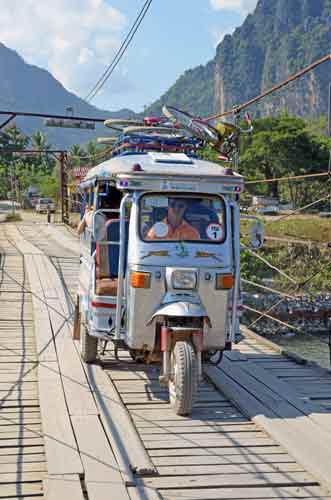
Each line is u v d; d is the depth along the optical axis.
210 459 6.05
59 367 8.84
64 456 5.86
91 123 22.73
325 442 6.32
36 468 5.76
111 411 7.09
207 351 8.05
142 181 7.38
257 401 7.57
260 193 70.50
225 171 7.62
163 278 7.30
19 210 72.81
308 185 58.34
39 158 112.94
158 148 9.02
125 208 7.66
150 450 6.25
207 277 7.37
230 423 7.02
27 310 13.23
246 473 5.74
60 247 26.73
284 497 5.32
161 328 7.43
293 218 47.03
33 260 21.34
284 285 32.25
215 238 7.54
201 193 7.61
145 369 8.97
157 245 7.36
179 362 7.04
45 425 6.64
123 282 7.64
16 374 8.70
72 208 48.16
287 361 9.75
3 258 22.16
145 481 5.54
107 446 6.11
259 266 33.69
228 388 8.09
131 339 7.46
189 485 5.47
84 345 8.94
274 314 29.64
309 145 68.94
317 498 5.32
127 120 9.89
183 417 7.18
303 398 7.75
